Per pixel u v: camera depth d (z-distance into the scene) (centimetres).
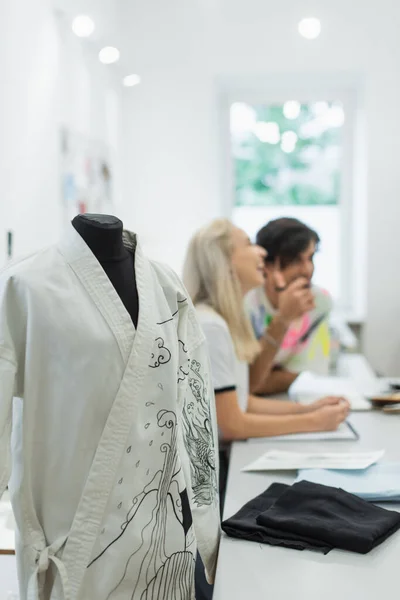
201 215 453
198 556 142
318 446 202
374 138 440
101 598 116
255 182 491
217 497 140
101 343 115
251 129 487
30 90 289
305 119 484
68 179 336
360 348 455
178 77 447
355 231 480
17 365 116
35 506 118
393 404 246
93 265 118
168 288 130
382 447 200
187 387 134
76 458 116
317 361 279
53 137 316
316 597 116
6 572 151
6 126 264
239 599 116
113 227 120
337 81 467
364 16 434
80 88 358
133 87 449
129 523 117
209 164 450
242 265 218
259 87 478
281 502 148
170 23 445
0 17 260
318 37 438
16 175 273
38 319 114
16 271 116
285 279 264
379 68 436
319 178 487
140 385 118
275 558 131
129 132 452
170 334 124
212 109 451
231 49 443
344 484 160
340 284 491
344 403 222
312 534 135
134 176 455
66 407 115
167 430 121
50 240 311
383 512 144
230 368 205
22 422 116
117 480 117
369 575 123
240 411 207
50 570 117
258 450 199
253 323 268
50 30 313
